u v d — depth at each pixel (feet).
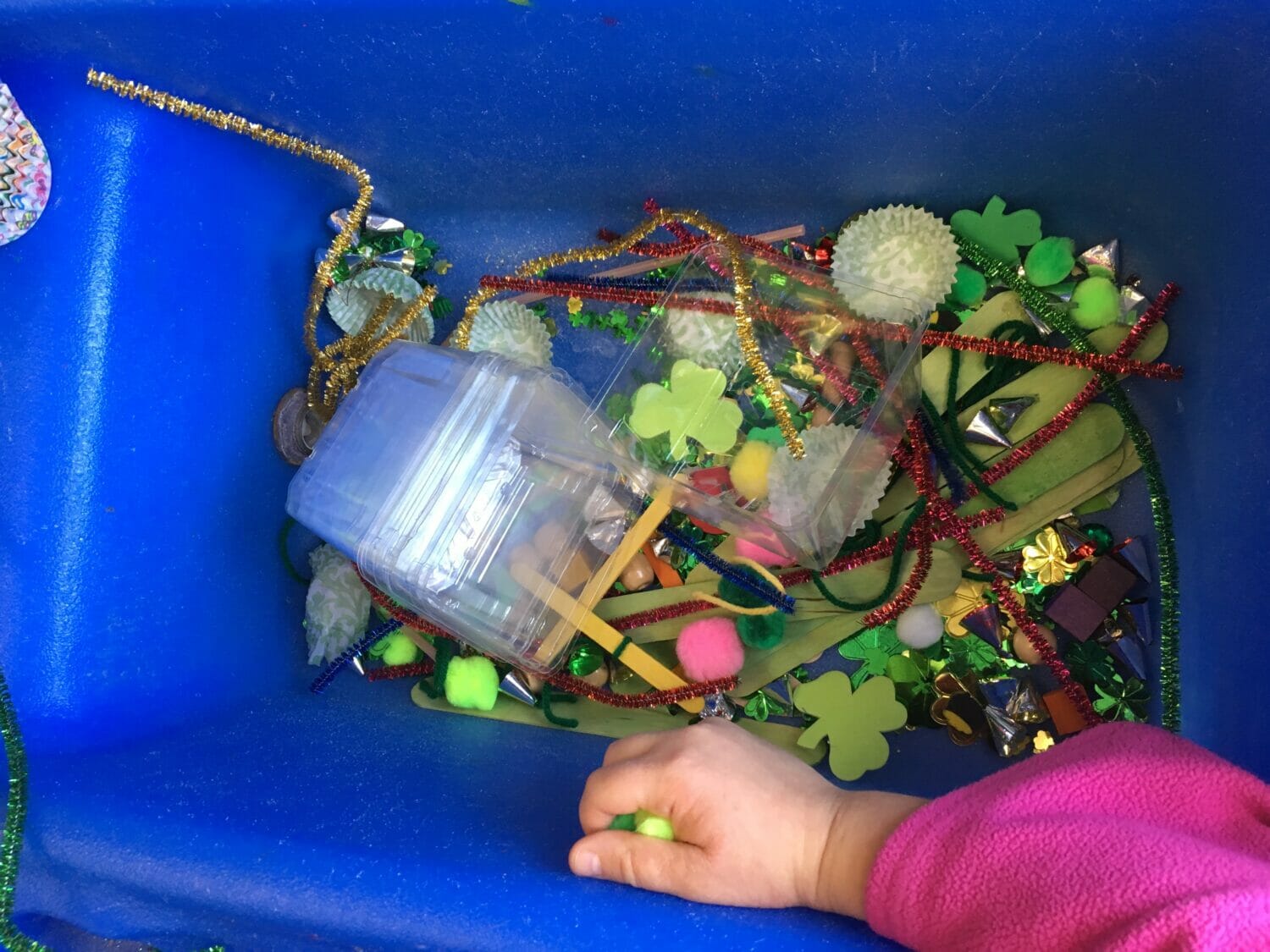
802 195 2.97
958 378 2.82
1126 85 2.39
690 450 2.77
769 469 2.69
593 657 2.88
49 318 2.45
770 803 1.85
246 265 2.86
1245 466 2.39
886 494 2.91
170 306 2.64
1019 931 1.44
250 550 2.88
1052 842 1.49
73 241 2.47
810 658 2.86
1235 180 2.37
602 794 1.96
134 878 2.03
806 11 2.34
